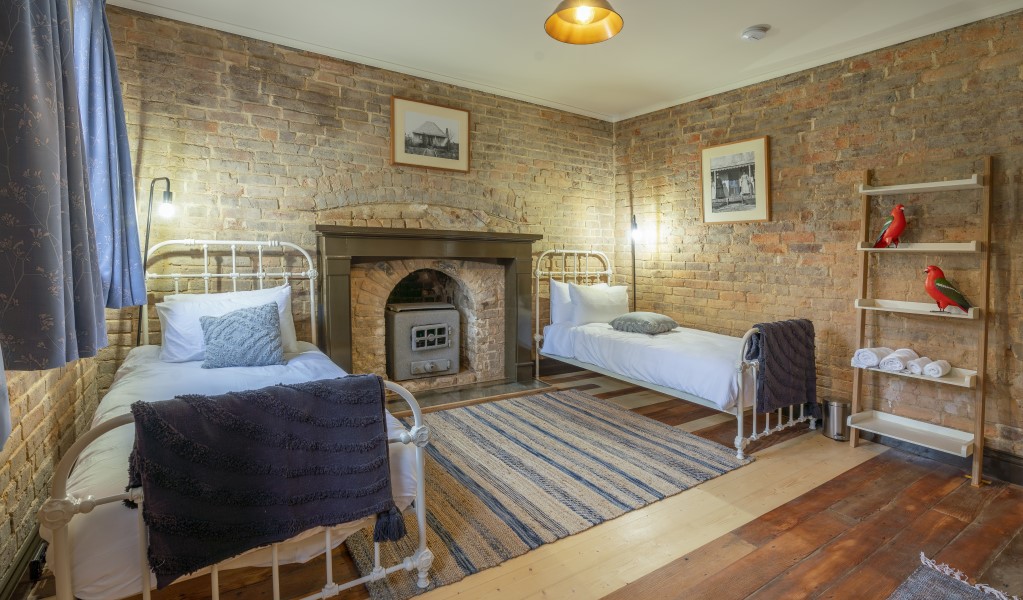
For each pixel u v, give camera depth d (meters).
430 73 4.00
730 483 2.65
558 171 4.85
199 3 2.99
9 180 1.12
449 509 2.34
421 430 1.71
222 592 1.78
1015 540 2.13
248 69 3.37
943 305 2.78
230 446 1.34
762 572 1.92
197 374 2.52
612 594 1.79
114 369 3.08
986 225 2.69
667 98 4.54
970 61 2.84
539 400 4.07
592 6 2.17
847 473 2.78
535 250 4.77
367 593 1.78
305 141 3.59
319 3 2.95
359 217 3.83
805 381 3.24
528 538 2.12
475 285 4.49
